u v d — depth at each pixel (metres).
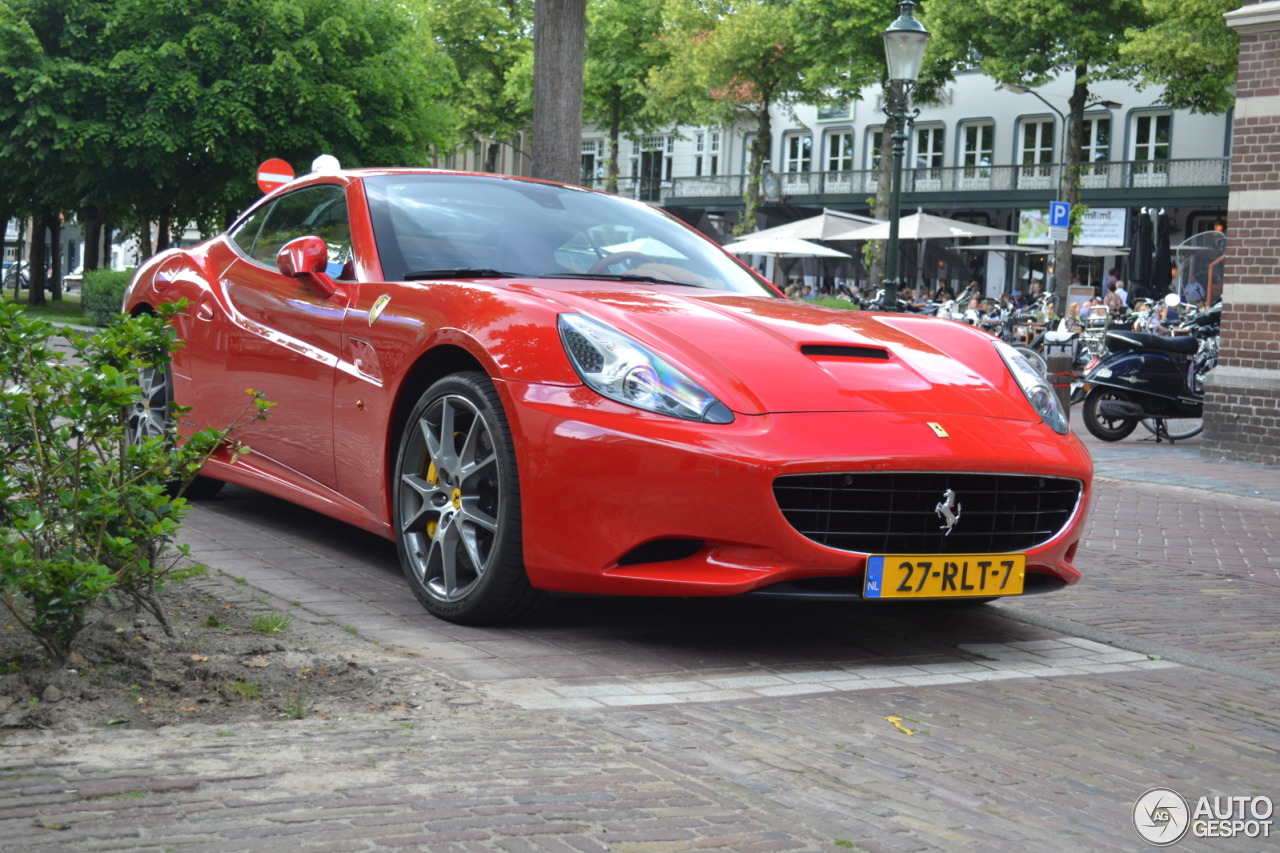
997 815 2.44
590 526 3.46
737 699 3.14
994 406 3.80
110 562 3.12
